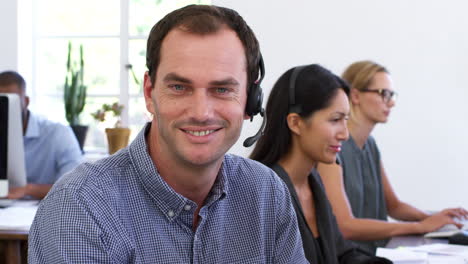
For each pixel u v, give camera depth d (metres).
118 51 4.58
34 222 1.04
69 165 3.21
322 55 4.11
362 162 2.63
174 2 4.51
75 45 4.60
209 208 1.15
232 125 1.02
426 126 4.03
